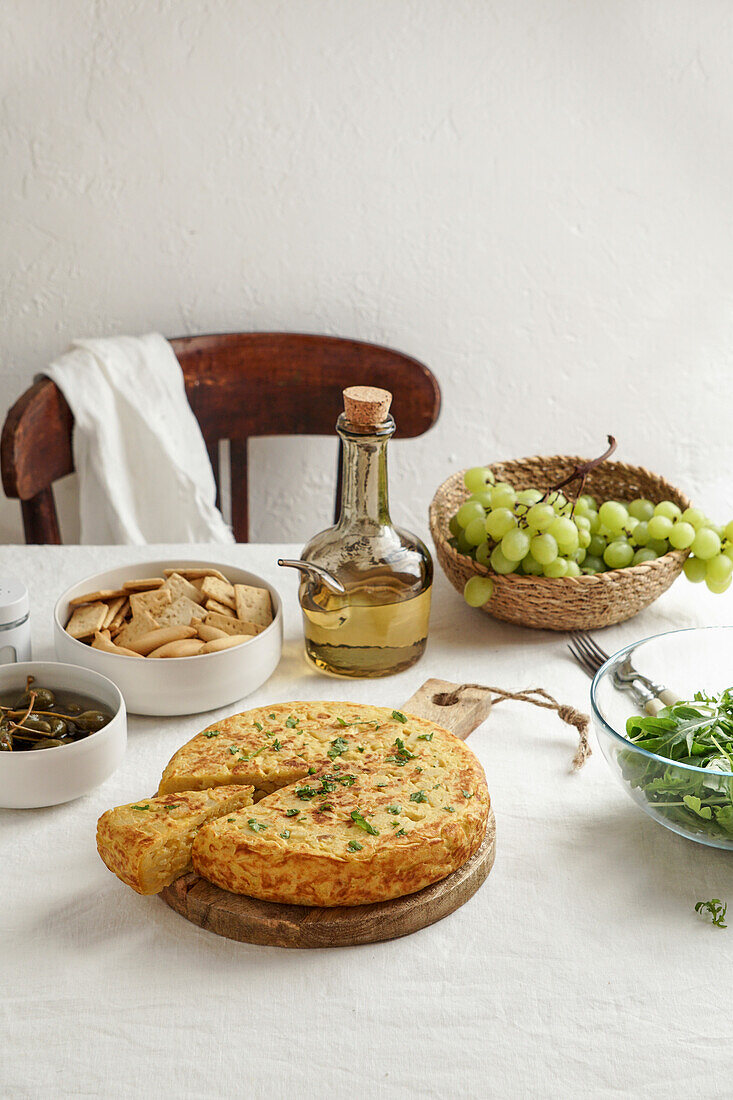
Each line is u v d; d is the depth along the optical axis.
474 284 1.91
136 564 1.13
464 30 1.73
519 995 0.70
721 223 1.89
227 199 1.81
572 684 1.07
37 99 1.71
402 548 1.05
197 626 1.04
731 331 1.97
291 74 1.74
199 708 0.99
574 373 1.98
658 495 1.28
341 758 0.86
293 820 0.77
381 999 0.70
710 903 0.77
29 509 1.60
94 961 0.73
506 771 0.93
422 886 0.75
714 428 2.04
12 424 1.50
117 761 0.88
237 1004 0.69
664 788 0.77
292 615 1.21
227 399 1.77
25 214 1.79
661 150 1.84
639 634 1.17
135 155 1.77
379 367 1.76
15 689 0.93
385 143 1.79
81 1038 0.67
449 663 1.11
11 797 0.84
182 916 0.77
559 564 1.11
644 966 0.73
